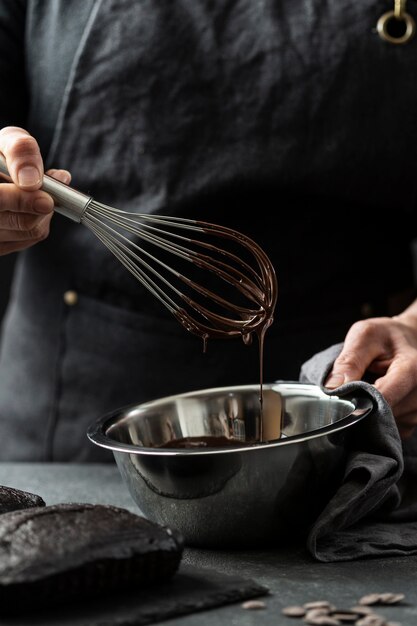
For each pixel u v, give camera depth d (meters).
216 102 1.22
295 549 0.91
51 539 0.78
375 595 0.79
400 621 0.76
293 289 1.26
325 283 1.27
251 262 1.25
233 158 1.22
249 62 1.22
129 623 0.76
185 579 0.83
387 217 1.27
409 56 1.21
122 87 1.23
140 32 1.23
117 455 0.93
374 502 0.92
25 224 1.00
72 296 1.31
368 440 0.94
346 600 0.79
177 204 1.23
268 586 0.83
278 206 1.24
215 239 1.24
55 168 1.27
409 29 1.21
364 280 1.29
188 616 0.78
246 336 0.98
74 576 0.77
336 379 1.00
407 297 1.33
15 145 0.94
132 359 1.29
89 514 0.82
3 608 0.77
